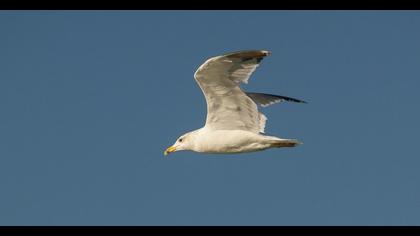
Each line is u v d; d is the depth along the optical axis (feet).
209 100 51.98
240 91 51.11
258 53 48.32
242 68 49.44
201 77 50.31
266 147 53.01
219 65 49.21
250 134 52.54
